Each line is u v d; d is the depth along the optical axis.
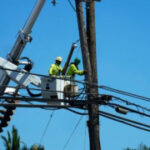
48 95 25.48
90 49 26.28
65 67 26.22
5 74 25.95
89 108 25.06
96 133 24.73
